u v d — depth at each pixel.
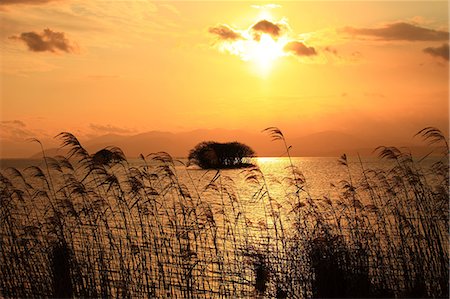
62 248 15.68
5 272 15.78
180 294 15.85
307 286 14.57
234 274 16.70
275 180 18.48
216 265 17.84
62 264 15.52
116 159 16.61
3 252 16.19
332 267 13.73
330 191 44.53
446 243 15.45
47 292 15.18
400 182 16.56
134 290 15.65
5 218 17.27
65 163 16.44
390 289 13.94
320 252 14.02
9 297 15.34
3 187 17.56
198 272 17.34
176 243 17.67
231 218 23.48
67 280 15.26
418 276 14.20
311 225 17.19
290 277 14.84
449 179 15.55
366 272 13.90
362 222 16.91
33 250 16.66
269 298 15.11
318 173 89.50
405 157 16.38
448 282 13.98
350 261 13.96
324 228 15.73
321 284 13.74
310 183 57.72
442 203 15.55
